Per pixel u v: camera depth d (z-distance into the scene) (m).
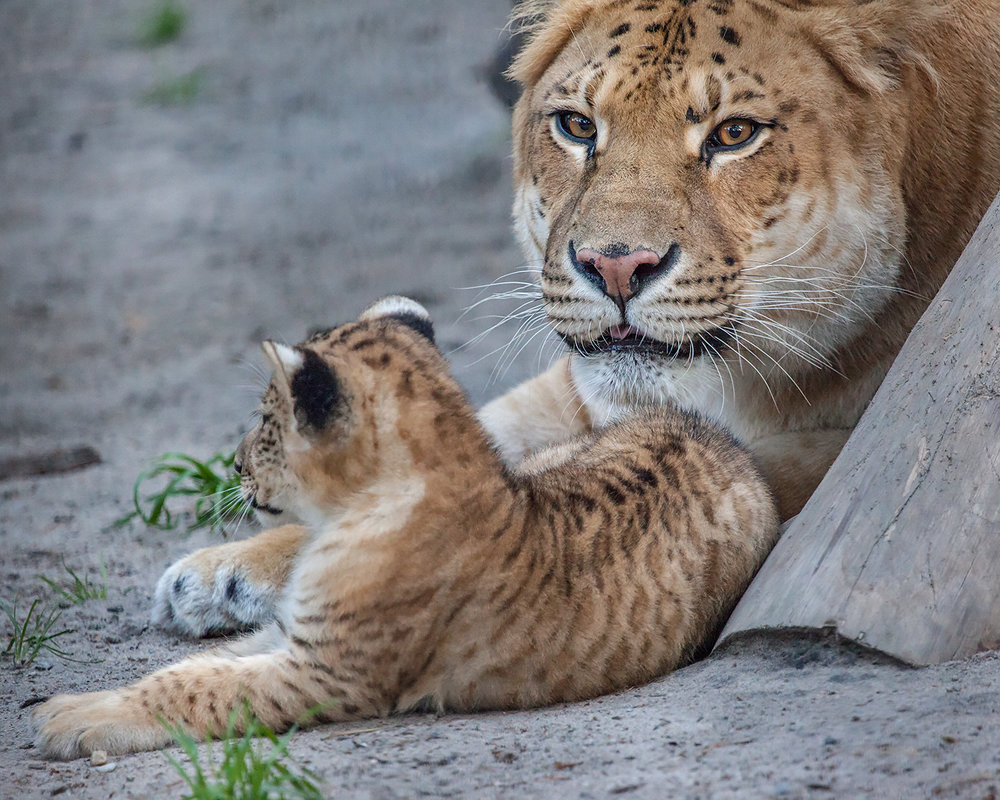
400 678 8.47
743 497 9.52
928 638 7.50
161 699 8.36
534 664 8.44
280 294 24.48
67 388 20.34
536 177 11.01
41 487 15.67
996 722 6.54
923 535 7.74
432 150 33.22
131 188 33.19
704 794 6.27
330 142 34.97
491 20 43.62
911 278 10.68
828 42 10.16
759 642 8.17
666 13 10.47
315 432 8.72
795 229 10.08
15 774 7.76
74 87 43.16
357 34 44.09
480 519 8.45
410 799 6.63
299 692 8.45
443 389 8.91
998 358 7.98
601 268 9.66
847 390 10.88
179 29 47.47
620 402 10.55
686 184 9.91
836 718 6.92
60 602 11.59
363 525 8.61
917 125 10.48
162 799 7.09
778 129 9.97
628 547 8.77
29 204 32.47
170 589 10.98
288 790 6.84
